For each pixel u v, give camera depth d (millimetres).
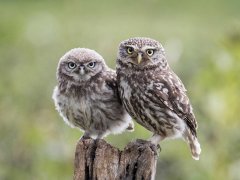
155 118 12336
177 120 12359
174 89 12398
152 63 12422
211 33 23953
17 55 18703
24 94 17062
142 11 29609
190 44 20438
